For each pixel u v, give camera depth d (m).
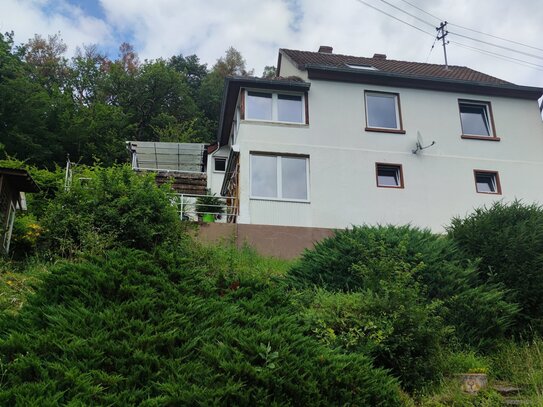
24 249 12.05
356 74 18.62
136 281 6.95
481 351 8.56
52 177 17.34
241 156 16.81
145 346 5.77
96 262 7.40
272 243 15.12
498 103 19.83
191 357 5.84
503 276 10.07
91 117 35.12
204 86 48.97
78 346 5.48
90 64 44.50
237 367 5.51
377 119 18.77
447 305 9.02
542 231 10.44
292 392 5.53
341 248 10.29
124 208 11.95
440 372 7.42
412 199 17.73
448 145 18.73
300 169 17.27
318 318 7.35
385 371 6.52
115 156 34.59
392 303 7.59
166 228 11.95
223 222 16.44
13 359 5.37
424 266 8.88
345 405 5.72
